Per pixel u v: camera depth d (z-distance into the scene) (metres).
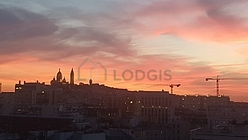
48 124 156.00
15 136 127.88
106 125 176.12
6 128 143.25
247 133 126.88
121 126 172.75
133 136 163.75
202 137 134.12
